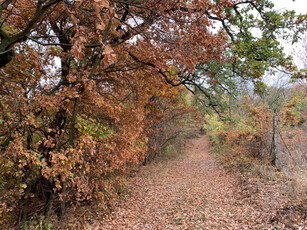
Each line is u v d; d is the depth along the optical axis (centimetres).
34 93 512
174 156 2397
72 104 568
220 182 1062
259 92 657
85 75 511
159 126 1858
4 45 285
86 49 618
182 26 470
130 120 675
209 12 522
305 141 1022
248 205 664
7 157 471
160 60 526
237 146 1316
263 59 588
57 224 579
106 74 702
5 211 524
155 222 638
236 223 557
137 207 796
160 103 1609
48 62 574
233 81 948
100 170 604
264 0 591
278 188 679
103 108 630
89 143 451
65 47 646
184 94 1673
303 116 1288
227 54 657
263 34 617
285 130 1034
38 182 639
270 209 573
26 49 486
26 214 567
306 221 468
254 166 999
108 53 221
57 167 425
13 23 517
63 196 560
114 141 616
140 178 1302
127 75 711
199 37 450
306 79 579
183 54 443
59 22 606
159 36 479
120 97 779
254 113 1074
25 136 524
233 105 1199
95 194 687
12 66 484
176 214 692
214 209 695
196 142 3628
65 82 573
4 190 539
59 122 615
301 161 847
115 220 657
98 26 215
